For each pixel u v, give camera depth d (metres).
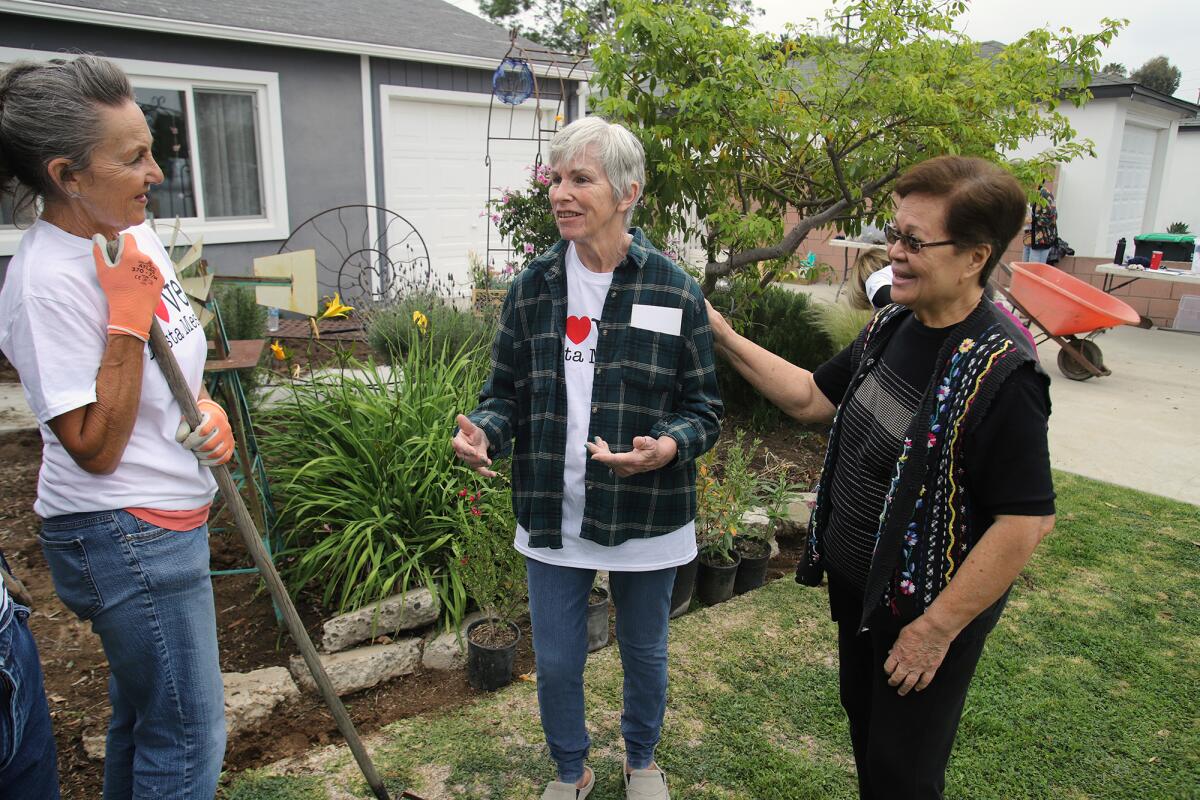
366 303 7.61
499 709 2.70
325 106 8.52
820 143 5.00
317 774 2.36
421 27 9.68
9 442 4.58
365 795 2.29
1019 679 2.96
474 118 9.80
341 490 3.33
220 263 8.12
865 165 4.79
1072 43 4.75
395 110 9.12
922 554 1.58
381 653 2.87
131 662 1.63
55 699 2.62
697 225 5.05
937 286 1.56
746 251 4.82
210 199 8.05
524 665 3.00
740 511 3.50
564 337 1.99
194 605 1.68
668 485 2.01
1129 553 4.03
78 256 1.49
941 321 1.64
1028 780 2.45
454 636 3.02
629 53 4.40
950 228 1.50
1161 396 7.16
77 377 1.45
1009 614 3.43
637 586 2.07
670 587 2.12
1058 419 6.41
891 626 1.66
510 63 8.76
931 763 1.70
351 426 3.58
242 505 1.77
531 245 6.50
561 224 1.87
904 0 4.46
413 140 9.33
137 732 1.72
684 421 1.94
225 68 7.77
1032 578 3.76
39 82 1.40
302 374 5.51
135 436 1.57
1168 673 3.02
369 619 2.94
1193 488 5.00
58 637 2.94
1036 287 7.34
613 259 1.96
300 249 8.66
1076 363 7.68
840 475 1.83
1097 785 2.44
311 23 8.39
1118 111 10.59
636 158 1.87
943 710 1.67
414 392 3.75
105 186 1.47
